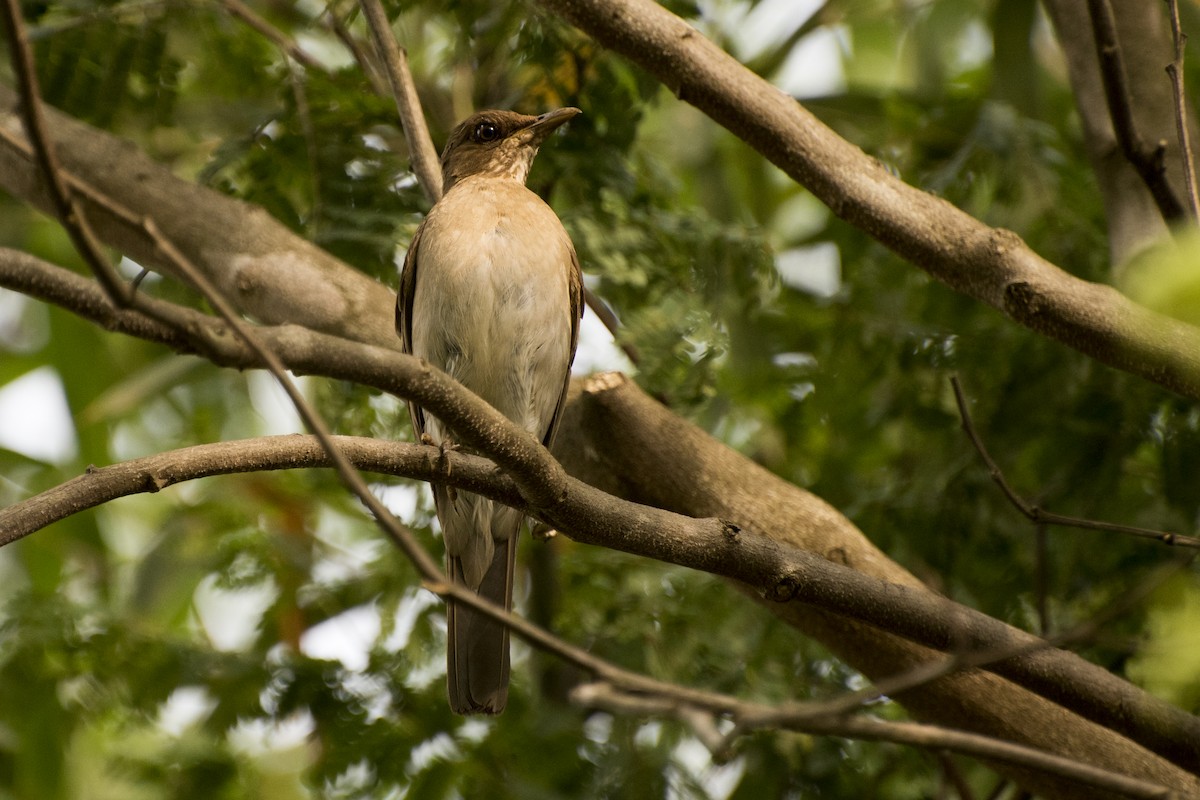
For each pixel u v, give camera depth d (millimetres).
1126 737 7312
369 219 10141
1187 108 9406
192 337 4891
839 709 4684
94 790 12781
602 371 10312
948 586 10562
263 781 11883
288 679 10609
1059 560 10180
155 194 9703
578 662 4660
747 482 9109
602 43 8016
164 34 10625
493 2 10727
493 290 9289
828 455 11562
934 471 10789
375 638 10938
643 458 9180
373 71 10703
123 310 4633
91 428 14211
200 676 10641
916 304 11117
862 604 7176
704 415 11328
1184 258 3105
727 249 10695
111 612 11047
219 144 11102
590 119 10930
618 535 6914
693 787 10391
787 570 7094
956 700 8422
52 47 10414
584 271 10180
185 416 14336
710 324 10008
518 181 10438
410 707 10641
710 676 10664
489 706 8906
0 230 13578
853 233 11672
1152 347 7117
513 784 10281
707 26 13297
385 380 5793
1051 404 10281
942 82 13500
